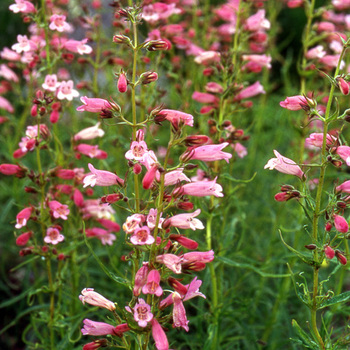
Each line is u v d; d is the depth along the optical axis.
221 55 0.81
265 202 0.94
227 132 0.81
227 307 0.84
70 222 0.82
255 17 0.87
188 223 0.60
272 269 0.94
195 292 0.61
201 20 1.12
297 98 0.64
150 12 0.88
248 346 0.83
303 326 0.90
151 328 0.61
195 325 0.88
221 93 0.83
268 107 1.28
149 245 0.60
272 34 1.17
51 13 0.89
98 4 1.04
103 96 0.92
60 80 0.98
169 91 1.18
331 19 1.08
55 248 0.76
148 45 0.63
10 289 1.01
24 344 0.95
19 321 0.98
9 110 0.98
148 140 0.86
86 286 0.87
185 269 0.60
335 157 0.63
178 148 0.89
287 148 1.15
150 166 0.59
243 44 0.91
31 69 0.89
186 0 1.12
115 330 0.61
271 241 0.91
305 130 0.86
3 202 1.15
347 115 0.62
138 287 0.60
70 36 1.18
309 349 0.72
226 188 0.84
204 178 0.80
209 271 0.79
